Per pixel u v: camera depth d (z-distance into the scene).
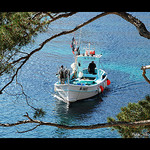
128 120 10.53
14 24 7.16
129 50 60.75
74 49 40.22
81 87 35.22
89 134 26.97
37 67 46.75
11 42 7.36
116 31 77.75
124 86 41.16
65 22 81.62
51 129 28.47
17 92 36.66
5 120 29.62
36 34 7.63
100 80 39.34
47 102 34.91
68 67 48.66
